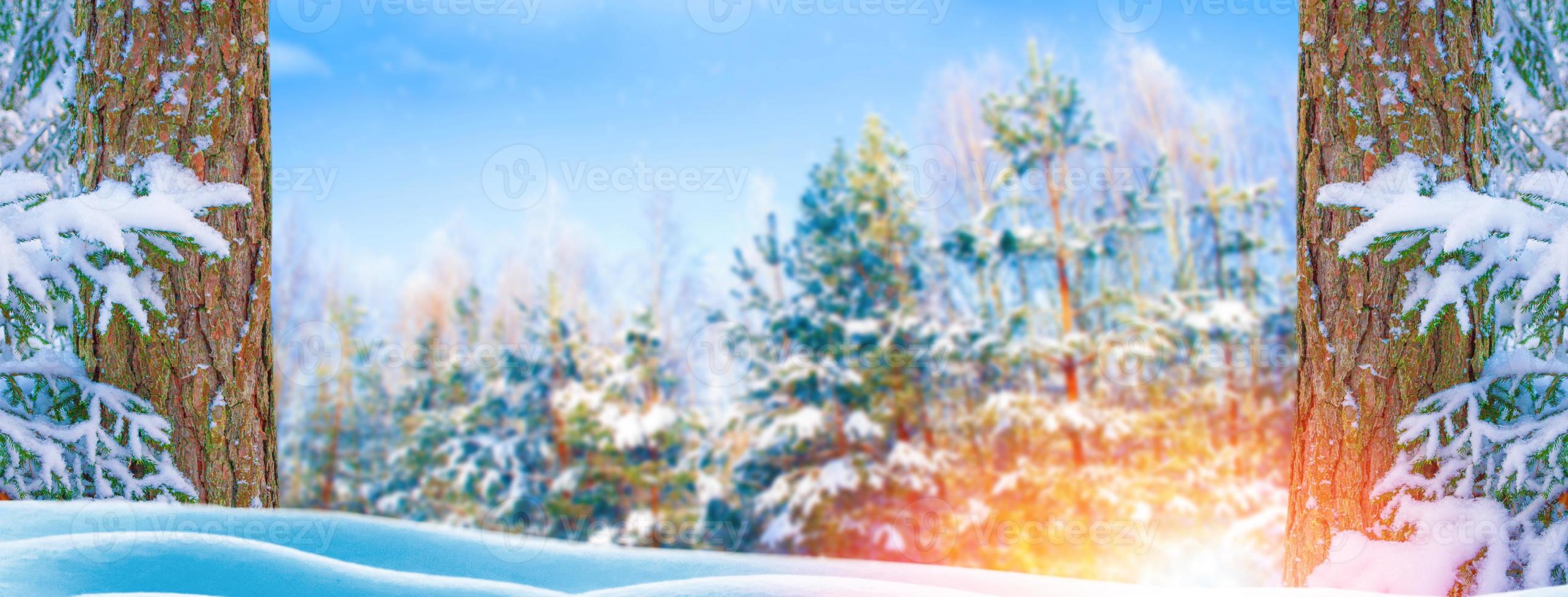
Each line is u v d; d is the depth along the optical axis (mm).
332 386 21938
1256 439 13828
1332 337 3051
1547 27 3662
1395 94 2936
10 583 1874
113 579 2023
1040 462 12875
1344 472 3002
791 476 13844
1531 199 2766
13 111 3783
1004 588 2383
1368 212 2873
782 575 2186
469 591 2098
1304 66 3141
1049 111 14617
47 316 3029
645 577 2479
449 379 19578
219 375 3166
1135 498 11977
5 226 2736
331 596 2031
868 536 12898
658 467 15430
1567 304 2791
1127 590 2348
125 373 3066
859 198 14766
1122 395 14000
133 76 3078
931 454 13711
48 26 3809
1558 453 2764
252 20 3250
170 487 3066
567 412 16125
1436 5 2939
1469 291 2855
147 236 3000
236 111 3197
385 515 18641
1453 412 2904
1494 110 3303
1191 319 13789
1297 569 3107
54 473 2943
